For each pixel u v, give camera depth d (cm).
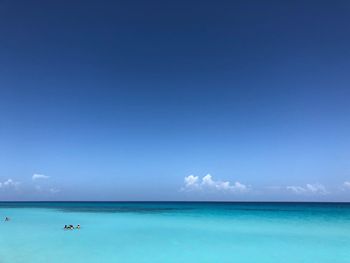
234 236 2358
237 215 4466
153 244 2042
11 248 1903
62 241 2147
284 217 4019
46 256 1705
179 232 2589
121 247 1947
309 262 1586
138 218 3978
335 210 5806
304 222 3316
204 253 1788
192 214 4747
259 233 2508
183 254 1761
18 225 3100
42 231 2644
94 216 4316
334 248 1897
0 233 2522
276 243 2064
